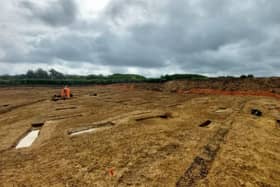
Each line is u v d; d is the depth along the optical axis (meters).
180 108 22.64
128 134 13.02
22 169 9.04
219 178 7.77
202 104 25.22
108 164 9.11
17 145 13.34
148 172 8.30
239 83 44.94
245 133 12.84
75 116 20.55
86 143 11.84
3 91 58.94
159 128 14.28
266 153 10.11
